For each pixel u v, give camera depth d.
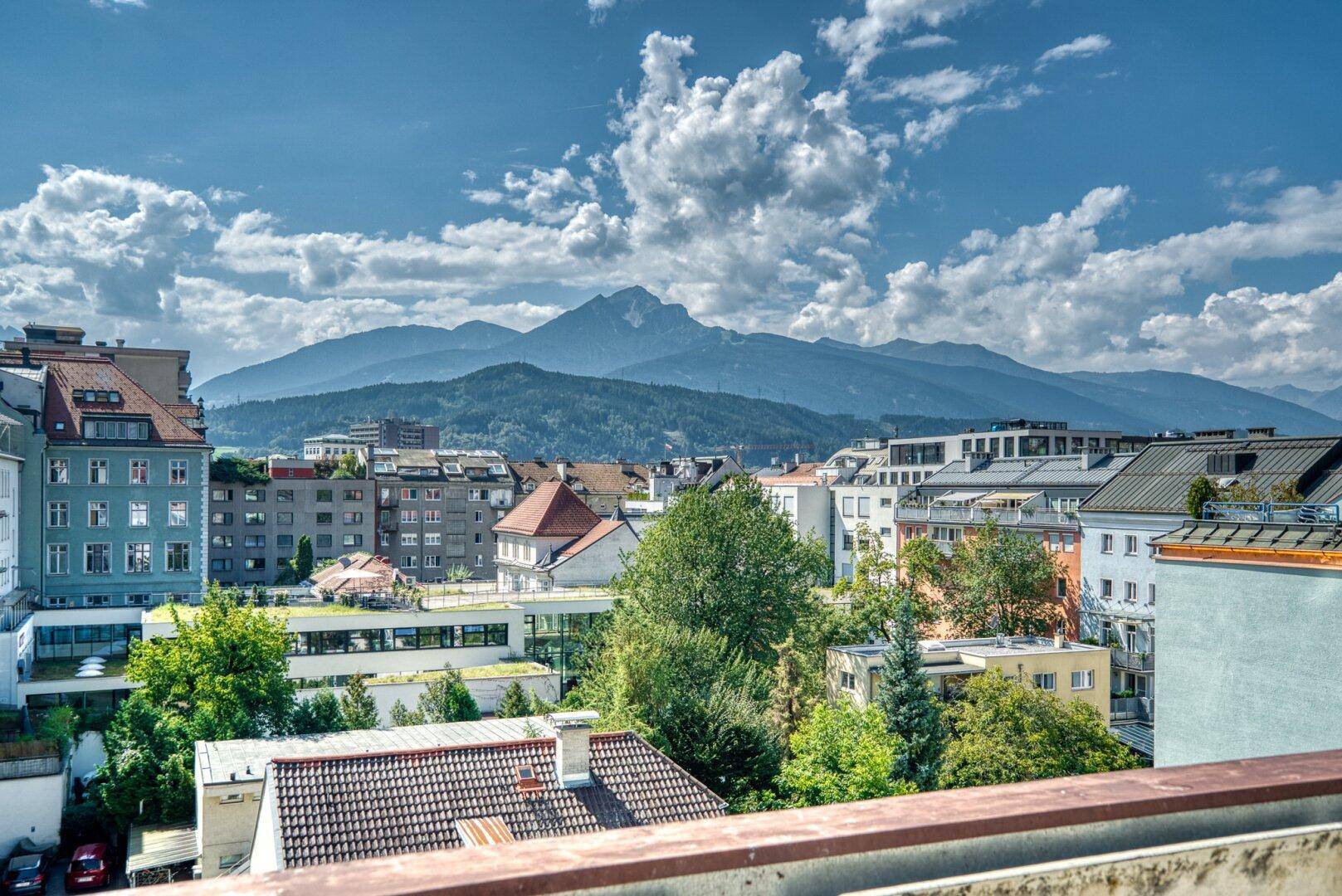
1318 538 12.47
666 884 2.86
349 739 35.31
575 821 24.47
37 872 37.44
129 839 38.81
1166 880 3.46
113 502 67.88
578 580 81.25
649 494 141.12
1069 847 3.44
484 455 130.25
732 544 56.41
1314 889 3.73
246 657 45.38
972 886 3.14
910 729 39.81
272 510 107.00
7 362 73.38
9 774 41.03
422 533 117.31
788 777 34.38
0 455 57.12
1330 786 3.85
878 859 3.17
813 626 58.25
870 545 82.69
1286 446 58.31
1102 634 63.25
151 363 106.88
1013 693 38.34
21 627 53.44
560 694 59.81
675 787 26.52
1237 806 3.70
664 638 43.47
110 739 42.53
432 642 62.12
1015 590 64.75
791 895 3.05
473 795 24.80
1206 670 13.60
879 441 143.38
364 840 22.81
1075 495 72.81
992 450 102.19
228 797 31.14
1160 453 65.75
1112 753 38.03
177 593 68.25
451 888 2.57
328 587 64.75
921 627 65.31
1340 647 11.91
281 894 2.50
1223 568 13.41
